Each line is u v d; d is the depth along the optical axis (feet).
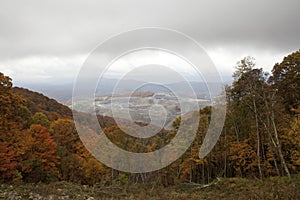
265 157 75.72
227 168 80.12
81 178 77.61
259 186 50.80
